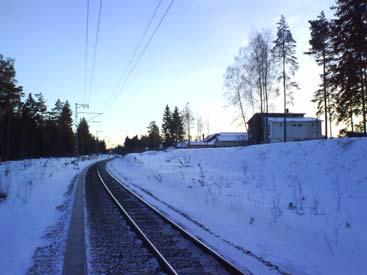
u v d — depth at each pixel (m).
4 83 55.19
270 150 27.08
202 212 14.46
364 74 34.62
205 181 23.03
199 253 9.16
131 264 8.45
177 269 7.99
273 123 61.47
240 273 7.41
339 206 13.11
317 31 42.06
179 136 113.56
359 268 7.79
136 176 34.28
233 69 47.66
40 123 87.81
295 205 13.90
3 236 11.34
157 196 19.84
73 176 37.44
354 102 35.72
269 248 9.37
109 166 58.59
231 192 18.28
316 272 7.60
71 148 103.25
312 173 19.16
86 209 16.39
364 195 13.95
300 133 62.31
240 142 71.88
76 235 10.90
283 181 19.77
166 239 10.67
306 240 10.00
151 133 136.12
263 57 45.44
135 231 11.77
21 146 75.44
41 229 12.19
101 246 10.05
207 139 95.88
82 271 7.68
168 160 44.25
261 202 15.20
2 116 61.12
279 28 42.53
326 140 22.73
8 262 8.66
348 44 33.34
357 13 31.64
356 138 20.66
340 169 17.86
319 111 48.44
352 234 10.04
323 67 42.38
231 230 11.34
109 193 21.41
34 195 20.61
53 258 8.88
